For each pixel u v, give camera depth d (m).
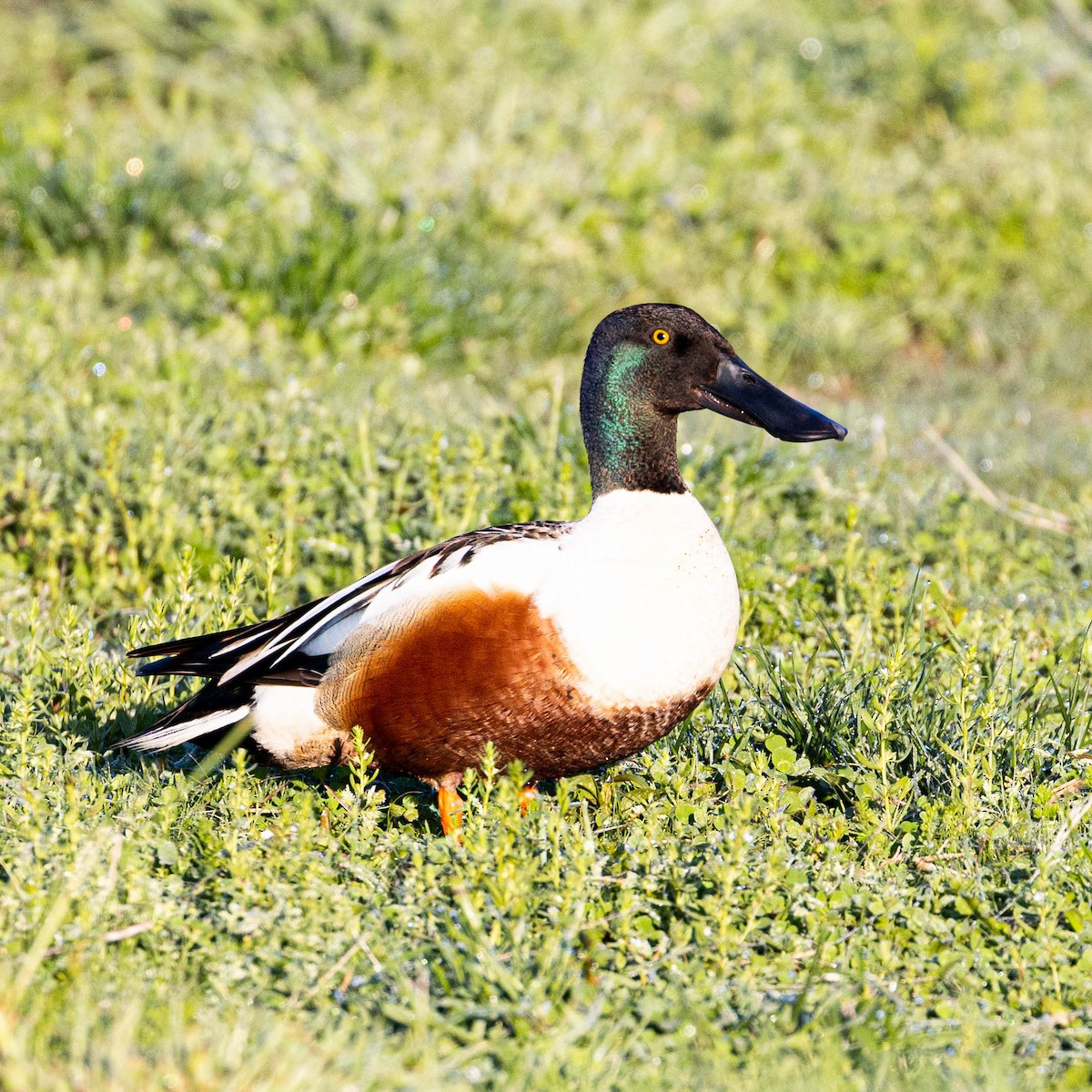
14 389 12.39
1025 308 19.12
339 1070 5.30
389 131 20.64
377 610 7.19
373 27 25.11
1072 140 22.14
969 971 6.37
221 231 17.23
